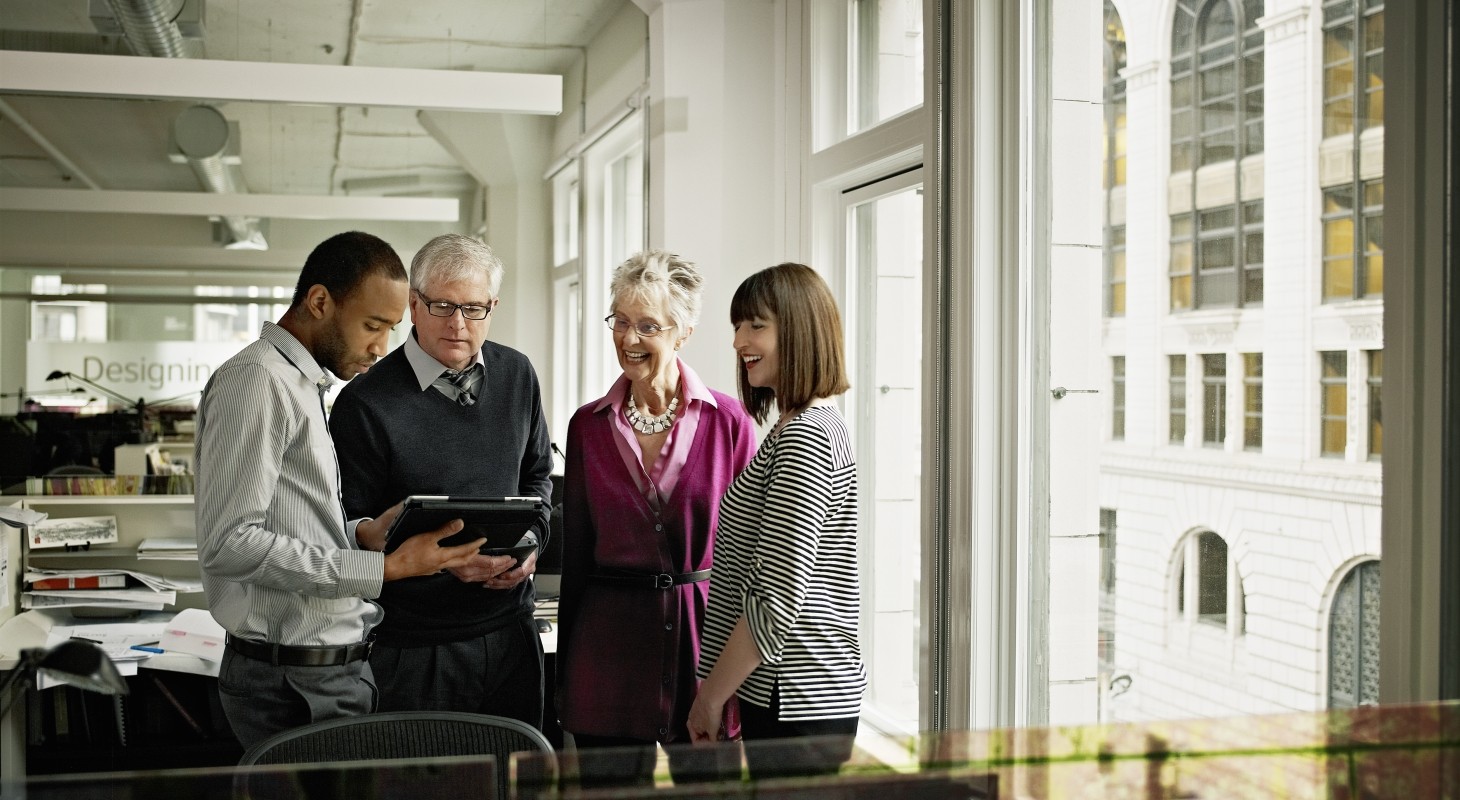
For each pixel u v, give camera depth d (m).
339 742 1.72
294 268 6.57
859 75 3.65
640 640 2.20
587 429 2.26
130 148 6.50
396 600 2.16
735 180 3.97
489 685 2.23
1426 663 1.37
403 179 6.95
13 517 3.13
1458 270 1.34
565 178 6.84
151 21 5.00
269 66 3.80
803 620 1.82
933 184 2.57
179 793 0.93
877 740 0.97
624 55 5.38
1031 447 2.45
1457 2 1.33
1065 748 0.98
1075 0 2.30
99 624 3.29
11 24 5.50
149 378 6.43
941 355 2.54
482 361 2.27
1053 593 2.39
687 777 0.95
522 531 2.03
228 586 1.90
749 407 2.15
